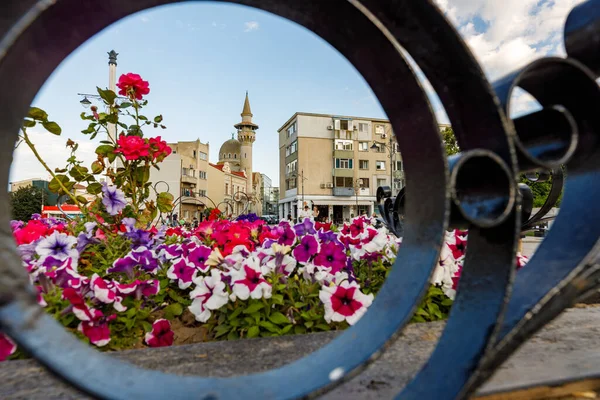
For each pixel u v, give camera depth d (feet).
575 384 3.35
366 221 11.13
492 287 2.42
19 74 2.06
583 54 2.83
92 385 1.98
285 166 157.17
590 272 2.55
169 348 4.43
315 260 6.73
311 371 2.29
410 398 2.44
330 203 134.82
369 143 139.54
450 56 2.33
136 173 10.25
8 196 2.14
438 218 2.30
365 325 2.50
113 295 5.28
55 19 1.98
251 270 5.33
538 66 2.40
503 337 2.34
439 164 2.28
